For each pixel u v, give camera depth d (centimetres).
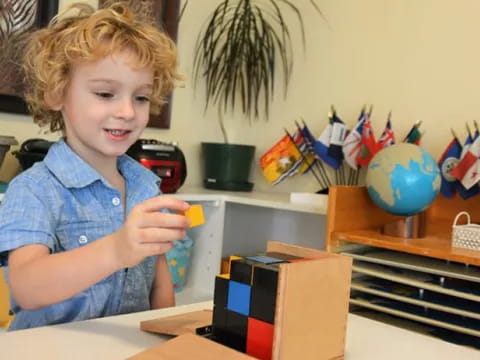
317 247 225
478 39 183
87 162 95
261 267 59
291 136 226
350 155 202
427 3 195
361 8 211
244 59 230
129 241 65
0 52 173
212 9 239
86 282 70
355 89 213
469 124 184
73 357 63
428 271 129
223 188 225
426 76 194
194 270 211
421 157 146
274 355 57
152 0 213
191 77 234
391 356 72
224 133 247
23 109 179
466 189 167
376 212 162
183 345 59
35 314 91
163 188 186
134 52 87
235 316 61
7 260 81
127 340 70
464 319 129
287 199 199
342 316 64
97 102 87
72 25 91
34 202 84
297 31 230
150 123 218
